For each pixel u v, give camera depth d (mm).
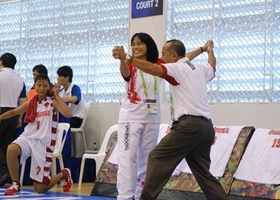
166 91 7484
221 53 7023
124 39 8188
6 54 7129
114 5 8352
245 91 6773
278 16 6547
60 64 9008
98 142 8320
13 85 6992
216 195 4082
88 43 8633
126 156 4430
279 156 5254
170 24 7586
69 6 8922
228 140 5688
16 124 7086
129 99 4531
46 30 9211
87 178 7965
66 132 7398
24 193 6184
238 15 6895
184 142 3941
